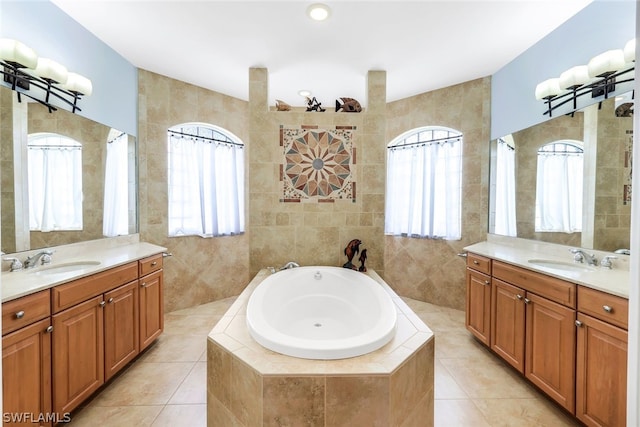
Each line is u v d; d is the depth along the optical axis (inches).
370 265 109.8
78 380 65.4
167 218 124.0
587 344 60.5
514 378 81.5
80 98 86.9
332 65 107.7
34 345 56.0
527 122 100.0
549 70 91.1
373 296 81.4
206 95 133.2
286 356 51.1
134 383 78.3
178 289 129.2
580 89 81.0
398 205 145.3
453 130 129.4
